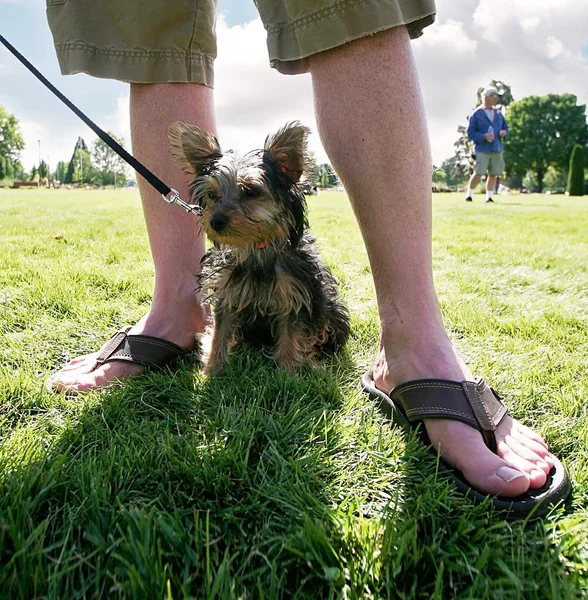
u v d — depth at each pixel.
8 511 0.44
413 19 0.62
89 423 0.63
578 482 0.55
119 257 1.61
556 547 0.46
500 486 0.52
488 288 1.39
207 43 0.86
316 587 0.42
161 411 0.69
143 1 0.78
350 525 0.46
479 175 6.02
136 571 0.39
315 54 0.64
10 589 0.38
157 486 0.52
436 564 0.44
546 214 4.13
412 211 0.64
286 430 0.61
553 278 1.53
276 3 0.65
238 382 0.77
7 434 0.62
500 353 0.90
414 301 0.66
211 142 0.92
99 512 0.47
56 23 0.77
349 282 1.43
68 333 0.94
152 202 0.87
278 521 0.48
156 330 0.85
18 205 4.41
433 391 0.61
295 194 0.96
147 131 0.86
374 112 0.61
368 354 0.92
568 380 0.78
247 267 0.89
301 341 0.90
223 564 0.40
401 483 0.54
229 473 0.54
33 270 1.35
